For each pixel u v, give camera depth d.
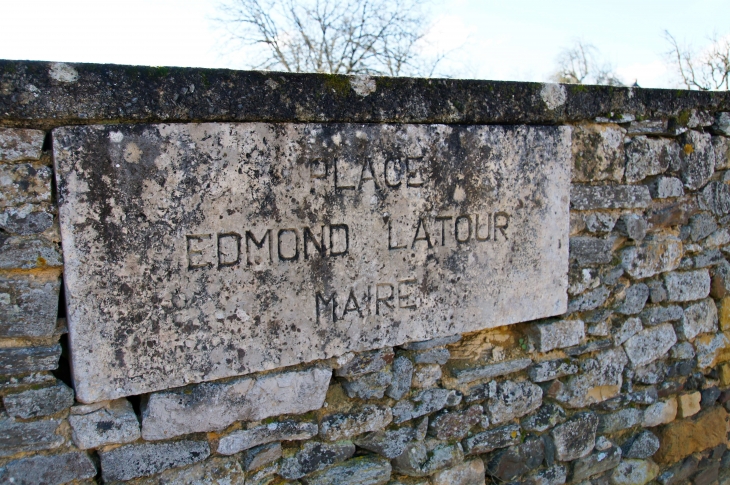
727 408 3.43
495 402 2.70
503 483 2.75
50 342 1.84
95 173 1.79
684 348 3.21
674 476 3.25
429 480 2.58
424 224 2.36
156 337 1.94
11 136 1.69
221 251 2.00
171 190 1.90
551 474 2.86
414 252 2.36
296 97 2.03
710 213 3.21
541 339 2.76
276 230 2.08
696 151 3.09
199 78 1.88
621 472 3.07
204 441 2.10
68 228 1.77
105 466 1.94
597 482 3.02
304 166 2.09
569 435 2.87
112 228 1.83
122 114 1.79
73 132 1.74
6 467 1.81
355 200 2.20
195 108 1.88
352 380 2.35
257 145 2.00
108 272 1.85
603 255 2.88
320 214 2.14
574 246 2.79
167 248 1.92
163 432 2.01
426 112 2.28
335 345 2.25
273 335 2.13
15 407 1.80
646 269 3.02
